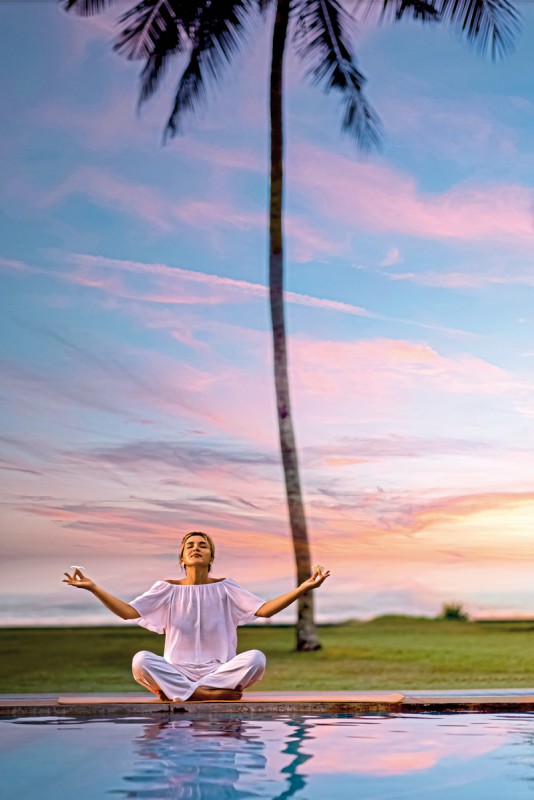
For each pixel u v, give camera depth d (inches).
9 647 634.2
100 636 688.4
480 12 627.2
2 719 232.7
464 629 710.5
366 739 196.1
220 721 230.2
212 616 271.1
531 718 235.0
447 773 158.7
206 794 141.7
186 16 641.6
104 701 248.5
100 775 155.8
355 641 659.4
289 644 664.4
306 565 636.7
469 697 262.5
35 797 139.3
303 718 235.6
